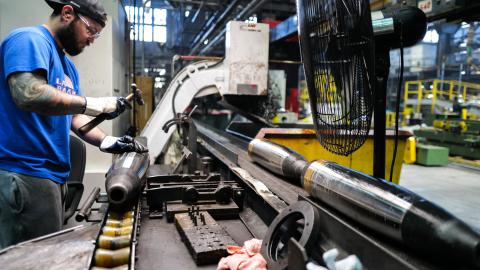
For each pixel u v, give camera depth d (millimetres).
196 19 6539
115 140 1546
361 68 869
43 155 1281
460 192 3812
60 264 854
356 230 789
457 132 5902
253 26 2801
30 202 1253
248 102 2992
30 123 1231
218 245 1033
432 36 8977
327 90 955
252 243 1016
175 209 1347
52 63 1235
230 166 1759
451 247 634
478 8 1741
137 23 5375
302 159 1435
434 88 7770
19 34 1142
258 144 1786
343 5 854
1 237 1254
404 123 7922
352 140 948
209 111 6559
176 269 971
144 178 1594
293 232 984
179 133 2652
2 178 1215
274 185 1418
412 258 729
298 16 946
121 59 3658
